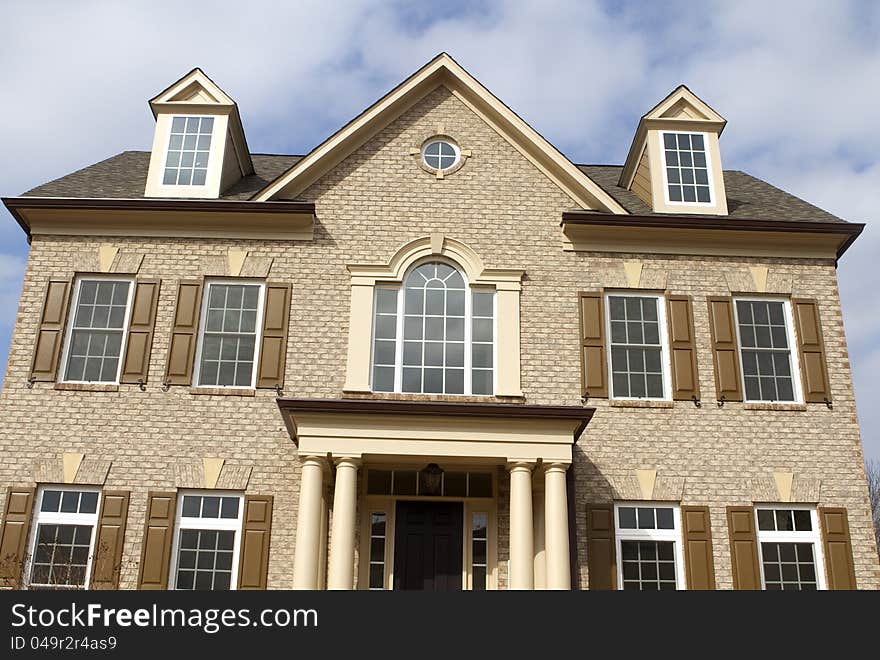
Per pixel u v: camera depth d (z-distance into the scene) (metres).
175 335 15.02
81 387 14.66
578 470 14.52
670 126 17.25
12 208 15.53
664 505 14.48
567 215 15.64
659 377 15.27
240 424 14.55
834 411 15.05
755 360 15.47
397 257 15.66
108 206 15.52
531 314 15.41
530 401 14.83
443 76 16.97
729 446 14.76
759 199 17.62
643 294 15.77
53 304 15.16
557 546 12.78
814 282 15.92
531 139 16.38
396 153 16.44
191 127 16.86
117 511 13.98
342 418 13.23
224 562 13.94
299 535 12.74
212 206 15.55
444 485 14.60
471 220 16.02
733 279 15.84
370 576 14.14
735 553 14.12
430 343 15.20
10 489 14.04
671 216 15.80
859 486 14.61
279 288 15.38
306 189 16.11
